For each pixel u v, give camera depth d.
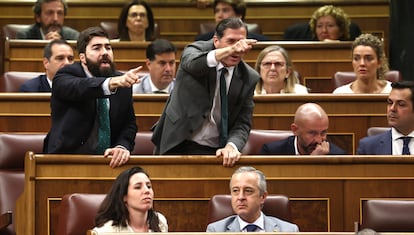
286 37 17.16
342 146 12.80
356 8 18.38
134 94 12.89
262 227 9.59
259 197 9.59
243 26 10.22
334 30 16.25
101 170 10.23
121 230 9.30
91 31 10.41
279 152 11.20
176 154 10.41
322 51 15.54
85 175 10.22
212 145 10.44
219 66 10.20
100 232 8.39
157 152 10.59
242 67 10.34
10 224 10.73
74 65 10.41
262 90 13.43
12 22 18.61
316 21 16.41
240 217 9.62
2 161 11.05
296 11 18.50
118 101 10.42
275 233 8.20
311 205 10.46
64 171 10.21
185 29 18.58
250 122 10.48
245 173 9.62
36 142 11.18
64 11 16.56
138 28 16.28
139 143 11.58
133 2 16.41
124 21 16.34
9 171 11.05
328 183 10.48
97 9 18.62
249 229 9.55
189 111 10.22
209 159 10.30
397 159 10.51
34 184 10.15
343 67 15.53
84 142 10.32
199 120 10.21
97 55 10.34
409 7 16.91
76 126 10.26
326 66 15.55
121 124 10.52
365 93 13.30
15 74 14.16
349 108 12.80
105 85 9.91
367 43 13.59
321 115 10.98
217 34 10.22
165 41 13.71
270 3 18.50
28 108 12.65
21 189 10.94
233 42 10.14
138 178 9.39
